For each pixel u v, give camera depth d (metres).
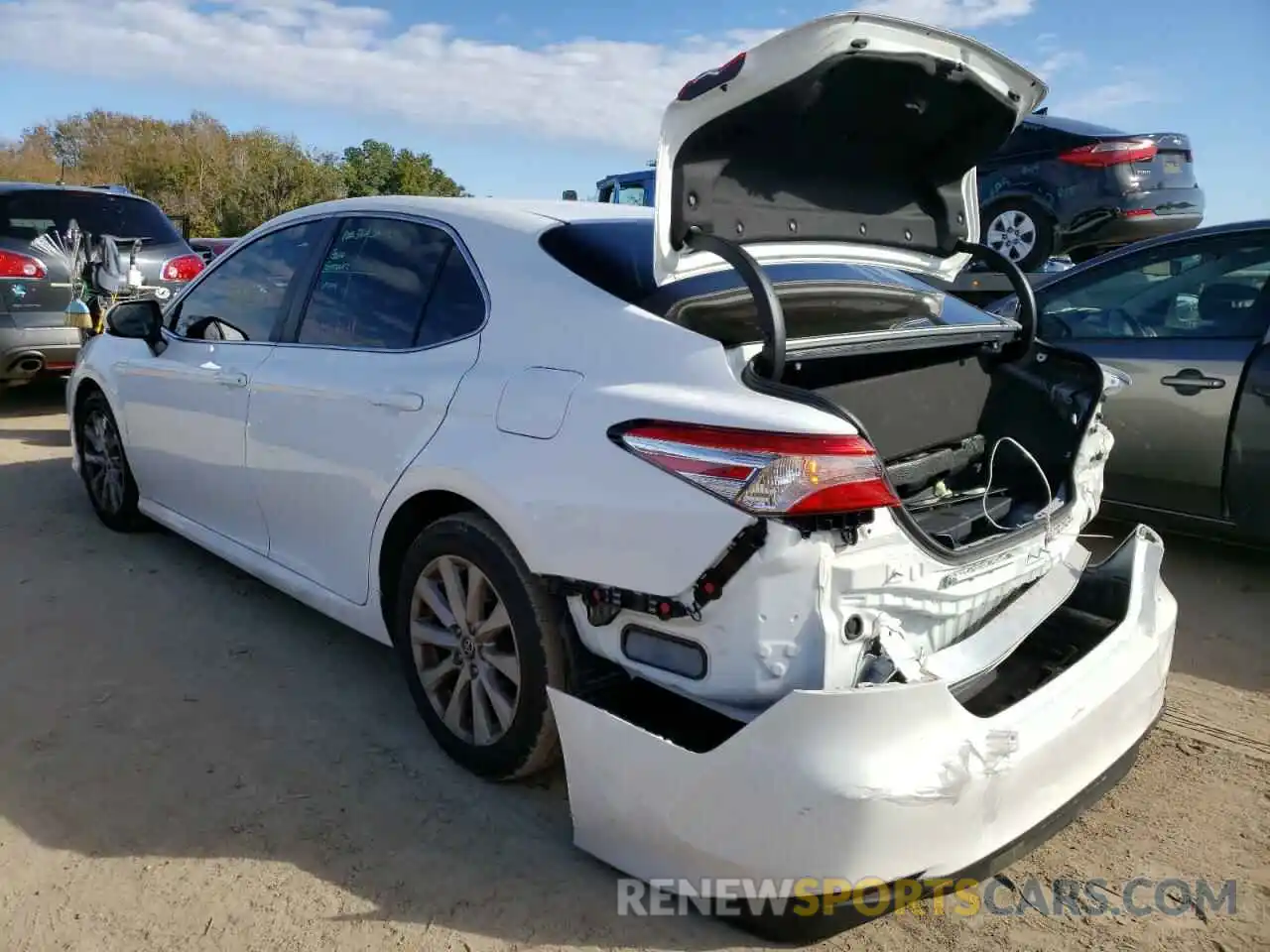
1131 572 2.94
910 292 3.21
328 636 4.04
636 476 2.36
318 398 3.41
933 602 2.39
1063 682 2.54
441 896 2.51
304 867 2.62
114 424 5.00
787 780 2.10
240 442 3.87
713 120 2.44
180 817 2.82
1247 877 2.68
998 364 3.34
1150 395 4.77
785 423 2.19
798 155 2.73
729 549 2.20
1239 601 4.57
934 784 2.12
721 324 2.55
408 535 3.21
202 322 4.32
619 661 2.49
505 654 2.82
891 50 2.47
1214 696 3.70
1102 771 2.60
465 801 2.91
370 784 2.99
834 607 2.19
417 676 3.12
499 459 2.69
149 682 3.61
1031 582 2.86
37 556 4.86
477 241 3.15
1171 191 8.56
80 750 3.16
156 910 2.46
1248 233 4.68
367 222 3.62
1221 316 4.69
